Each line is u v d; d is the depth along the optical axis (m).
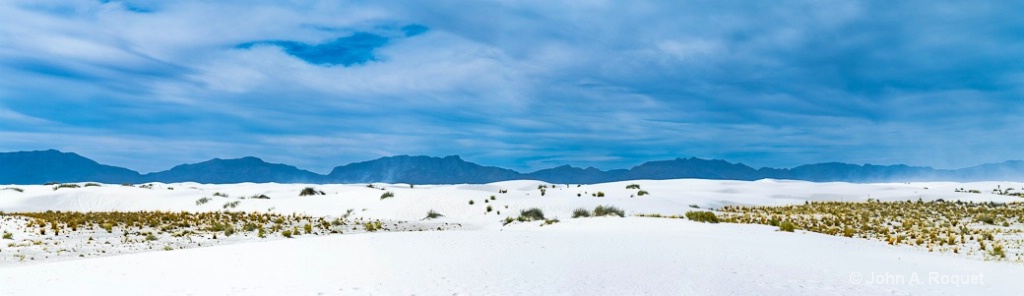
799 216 44.97
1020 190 100.19
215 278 13.94
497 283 12.77
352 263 15.61
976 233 30.77
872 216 44.34
